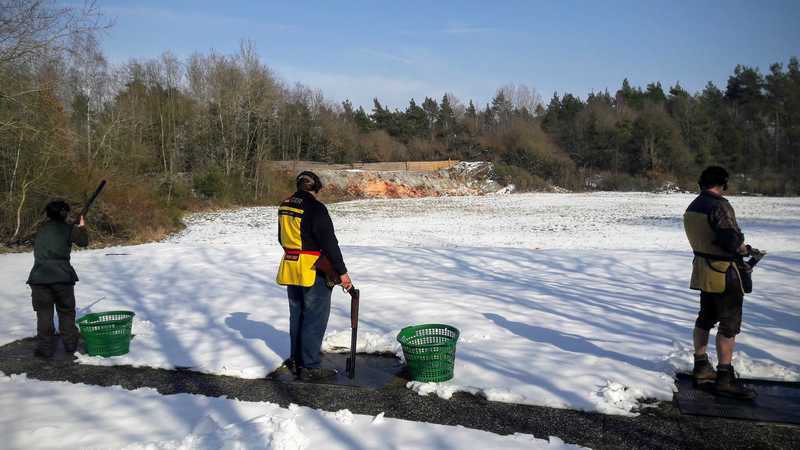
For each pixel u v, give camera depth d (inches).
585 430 153.6
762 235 762.8
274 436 147.2
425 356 184.2
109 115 973.2
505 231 838.5
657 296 321.7
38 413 172.9
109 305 321.1
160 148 1290.6
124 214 771.4
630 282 368.5
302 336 196.1
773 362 198.5
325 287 197.0
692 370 193.9
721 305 171.3
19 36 622.2
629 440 147.6
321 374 197.0
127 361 219.1
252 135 1494.8
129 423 164.6
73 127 785.6
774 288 335.6
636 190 2078.0
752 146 2425.0
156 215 833.5
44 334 228.5
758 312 278.8
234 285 370.3
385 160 2377.0
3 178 693.3
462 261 465.1
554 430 154.0
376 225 943.7
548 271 416.2
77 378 204.8
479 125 2874.0
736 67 3088.1
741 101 2945.4
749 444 144.3
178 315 292.7
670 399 170.7
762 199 1627.7
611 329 248.7
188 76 1488.7
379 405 174.2
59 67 713.6
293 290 201.3
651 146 2261.3
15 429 160.7
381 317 275.3
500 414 165.0
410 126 2876.5
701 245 173.9
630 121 2449.6
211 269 438.6
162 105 1320.1
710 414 159.8
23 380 203.5
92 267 458.6
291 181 1584.6
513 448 143.7
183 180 1284.4
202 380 199.2
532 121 2733.8
